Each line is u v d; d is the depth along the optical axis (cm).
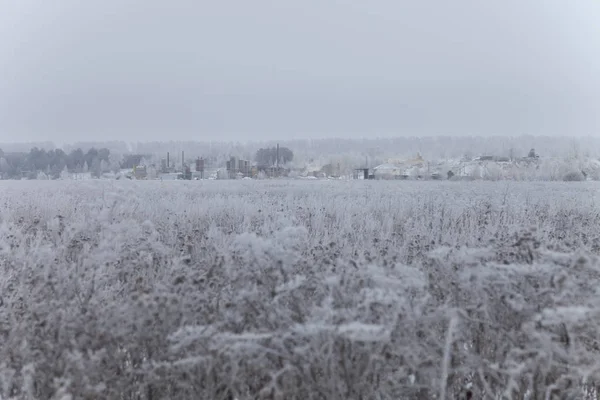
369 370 319
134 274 477
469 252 383
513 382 304
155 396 341
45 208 1001
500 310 356
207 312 364
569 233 725
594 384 352
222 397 323
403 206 1075
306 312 360
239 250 456
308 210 918
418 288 369
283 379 321
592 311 314
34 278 436
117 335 340
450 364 339
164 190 1567
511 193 1466
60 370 327
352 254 535
